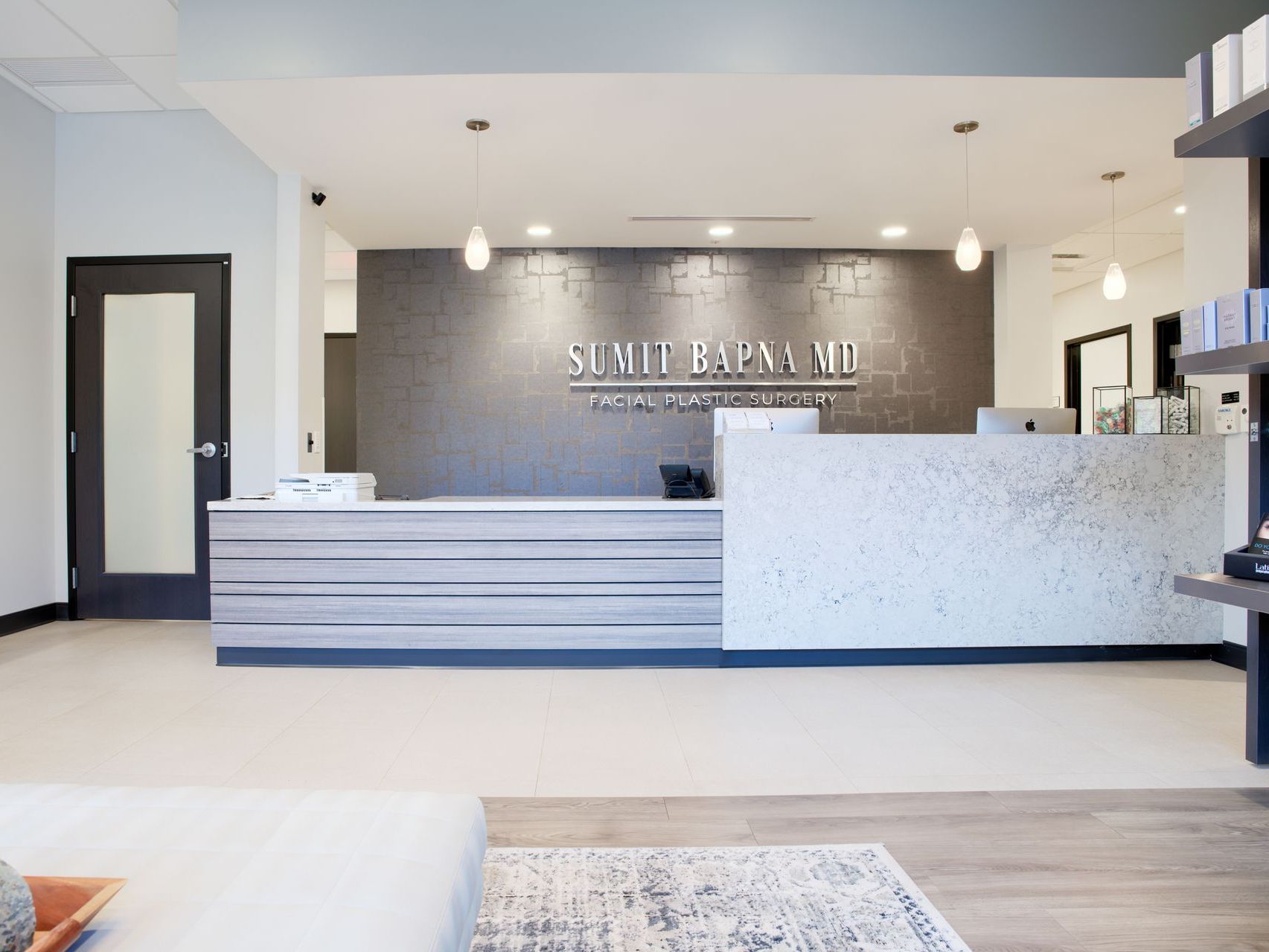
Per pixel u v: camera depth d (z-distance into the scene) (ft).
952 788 7.86
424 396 19.95
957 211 17.21
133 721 9.91
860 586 12.46
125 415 16.10
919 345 20.24
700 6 11.27
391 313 19.95
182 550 16.07
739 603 12.38
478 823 4.22
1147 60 11.50
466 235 18.83
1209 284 12.72
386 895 3.36
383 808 4.20
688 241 19.47
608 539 12.32
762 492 12.38
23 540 15.29
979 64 11.37
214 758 8.63
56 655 13.25
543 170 14.74
